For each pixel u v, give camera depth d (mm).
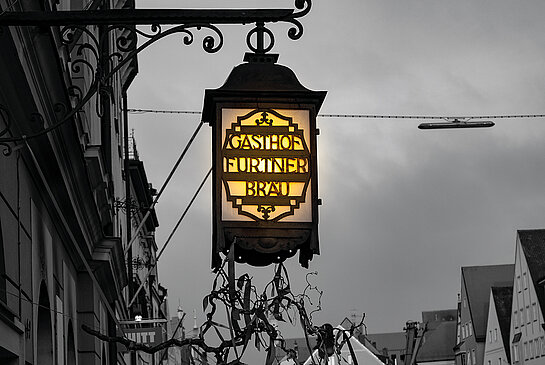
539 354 78750
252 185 7402
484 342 94062
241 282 7281
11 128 9883
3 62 8945
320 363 7547
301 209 7414
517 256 82688
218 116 7441
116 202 22719
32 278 11234
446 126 28938
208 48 7207
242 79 7520
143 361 34312
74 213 14172
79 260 16766
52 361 12867
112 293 20719
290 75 7582
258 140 7453
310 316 7430
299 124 7492
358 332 7852
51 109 11094
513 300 84000
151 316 44969
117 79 27281
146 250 44562
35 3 9312
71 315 16031
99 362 18484
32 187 11484
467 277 97500
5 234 9500
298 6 7203
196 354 7488
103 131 20375
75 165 13164
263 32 7602
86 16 7047
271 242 7359
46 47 9883
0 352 9453
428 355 106188
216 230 7340
